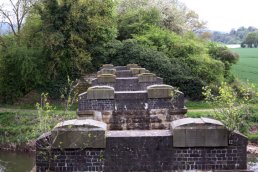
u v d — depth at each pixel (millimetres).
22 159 28469
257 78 55375
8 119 35688
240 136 8766
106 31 43219
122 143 8836
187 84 39406
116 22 48062
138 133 9141
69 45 38781
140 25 48062
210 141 8758
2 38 42969
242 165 8781
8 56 40062
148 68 40281
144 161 8844
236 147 8781
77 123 8930
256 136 29016
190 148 8812
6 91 40844
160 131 9359
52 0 38281
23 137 31891
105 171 8836
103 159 8828
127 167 8852
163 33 46156
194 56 42125
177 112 17734
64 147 8766
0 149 31484
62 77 40094
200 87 39125
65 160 8820
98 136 8766
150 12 50531
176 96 17750
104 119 17906
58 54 38938
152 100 17812
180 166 8836
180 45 43375
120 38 48375
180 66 40562
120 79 23656
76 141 8766
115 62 41312
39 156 8844
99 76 23766
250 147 27719
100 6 42438
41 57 39906
